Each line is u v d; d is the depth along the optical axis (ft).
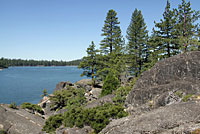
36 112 73.51
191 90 40.86
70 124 40.98
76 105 68.95
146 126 28.66
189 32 93.35
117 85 73.26
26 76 334.24
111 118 39.47
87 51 118.83
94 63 121.39
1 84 220.02
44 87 195.62
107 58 118.42
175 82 45.78
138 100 47.34
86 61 120.47
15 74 384.68
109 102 56.54
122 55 109.70
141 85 53.31
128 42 127.24
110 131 32.48
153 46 106.63
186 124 25.63
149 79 53.16
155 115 31.96
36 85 211.20
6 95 149.89
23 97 142.51
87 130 38.19
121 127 31.91
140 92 48.37
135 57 120.78
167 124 27.14
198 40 89.86
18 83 230.27
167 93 40.29
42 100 112.98
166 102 38.65
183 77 48.24
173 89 43.01
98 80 120.26
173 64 51.83
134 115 37.19
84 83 120.67
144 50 120.98
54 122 45.14
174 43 96.37
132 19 136.05
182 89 42.06
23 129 47.34
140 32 120.37
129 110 43.24
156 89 45.96
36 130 49.49
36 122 58.18
